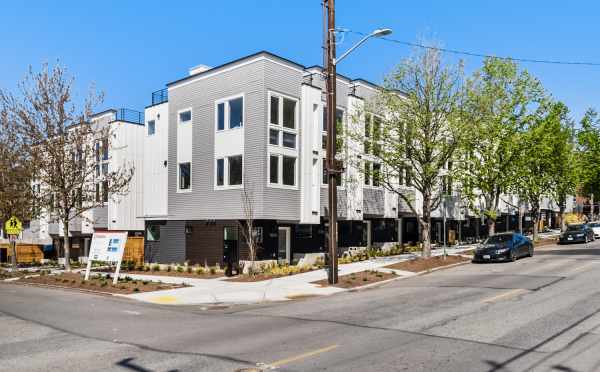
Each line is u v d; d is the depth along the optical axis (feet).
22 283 73.10
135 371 25.53
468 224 149.69
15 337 34.60
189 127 88.63
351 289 60.13
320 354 28.17
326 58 65.05
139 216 99.19
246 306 50.01
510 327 34.35
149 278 72.18
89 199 89.92
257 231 79.51
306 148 83.20
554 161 119.85
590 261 77.36
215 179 83.46
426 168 79.66
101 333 35.50
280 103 79.87
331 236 62.95
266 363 26.48
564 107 123.85
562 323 35.06
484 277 64.18
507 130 95.81
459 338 31.60
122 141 105.70
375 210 98.73
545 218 219.61
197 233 87.10
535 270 68.95
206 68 94.53
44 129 83.87
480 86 82.74
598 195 158.10
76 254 123.75
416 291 54.65
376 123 84.07
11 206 89.76
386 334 33.22
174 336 34.04
